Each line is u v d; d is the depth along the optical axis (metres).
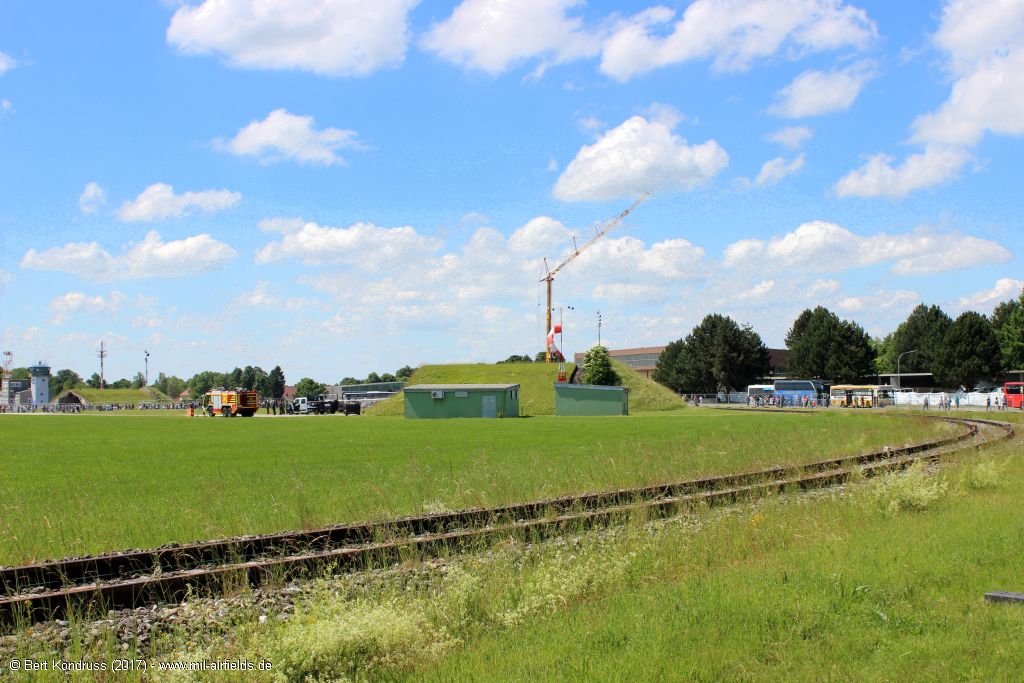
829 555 12.33
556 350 113.44
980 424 55.69
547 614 10.05
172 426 68.50
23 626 9.99
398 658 8.49
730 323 162.25
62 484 26.39
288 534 14.70
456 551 14.16
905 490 16.72
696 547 13.27
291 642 8.47
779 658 8.00
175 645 9.48
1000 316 160.00
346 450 39.31
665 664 7.83
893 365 161.88
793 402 127.38
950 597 9.74
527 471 26.27
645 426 58.16
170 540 15.72
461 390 84.69
